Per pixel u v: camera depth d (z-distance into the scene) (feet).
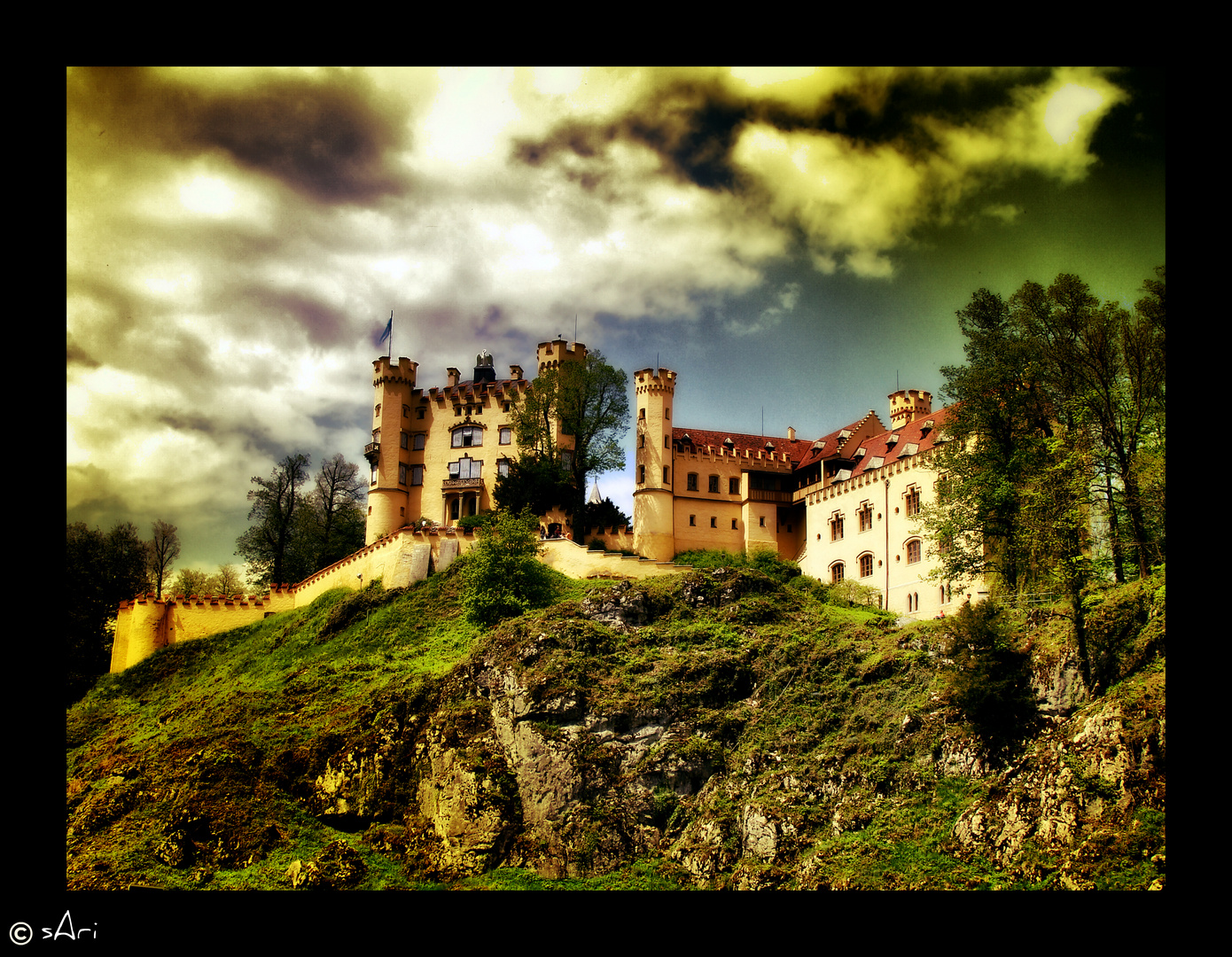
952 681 178.40
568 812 189.57
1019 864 149.18
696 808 190.70
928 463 256.32
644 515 315.99
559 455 311.06
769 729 202.49
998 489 204.33
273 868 182.70
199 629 293.84
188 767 206.08
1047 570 182.70
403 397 330.54
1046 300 210.38
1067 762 154.92
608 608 244.01
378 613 273.13
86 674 290.97
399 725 211.41
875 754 184.65
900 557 266.57
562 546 286.87
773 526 325.42
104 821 195.11
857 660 212.64
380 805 198.70
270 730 219.00
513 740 202.08
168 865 181.47
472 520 302.04
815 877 162.71
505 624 237.86
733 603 251.39
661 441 321.32
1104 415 196.85
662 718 205.98
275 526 322.96
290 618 292.81
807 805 180.14
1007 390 213.46
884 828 169.17
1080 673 167.94
